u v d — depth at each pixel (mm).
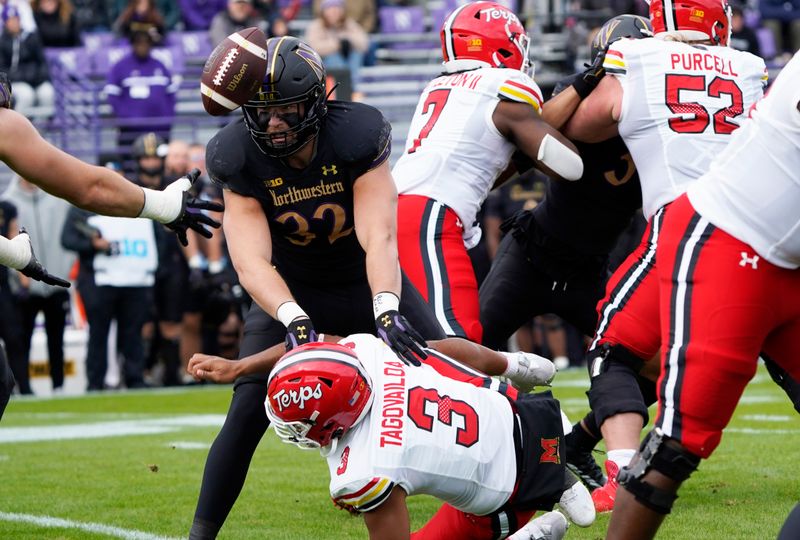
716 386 10359
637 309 14875
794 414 26469
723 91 14984
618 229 17234
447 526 12000
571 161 15688
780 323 10500
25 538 14977
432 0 61344
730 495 16469
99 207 11805
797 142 10008
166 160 37375
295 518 16047
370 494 10555
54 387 38438
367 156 13055
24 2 50500
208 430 26875
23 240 12414
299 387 10445
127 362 37812
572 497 12352
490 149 16375
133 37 48281
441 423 10891
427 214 16156
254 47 12344
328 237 13648
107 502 17594
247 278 12883
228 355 39312
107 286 36812
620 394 14945
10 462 22250
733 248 10359
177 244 38062
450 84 16844
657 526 10711
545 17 51906
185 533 15156
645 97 14961
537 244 17484
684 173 14750
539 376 14031
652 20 15789
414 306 14062
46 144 11477
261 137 12727
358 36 51750
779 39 54438
